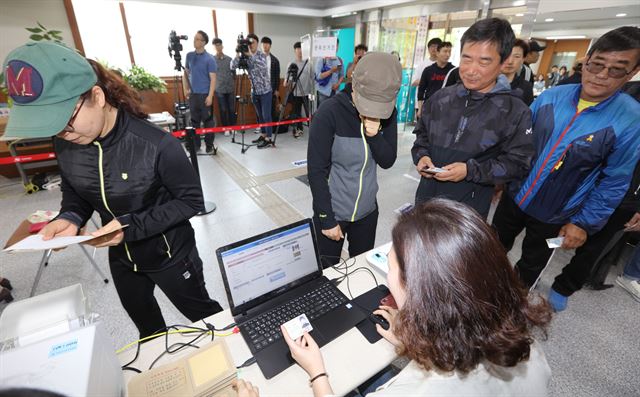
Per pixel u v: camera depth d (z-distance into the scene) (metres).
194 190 1.03
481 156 1.25
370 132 1.17
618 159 1.22
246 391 0.67
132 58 5.21
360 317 0.93
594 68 1.16
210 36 5.78
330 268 1.18
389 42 5.65
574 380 1.44
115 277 1.13
